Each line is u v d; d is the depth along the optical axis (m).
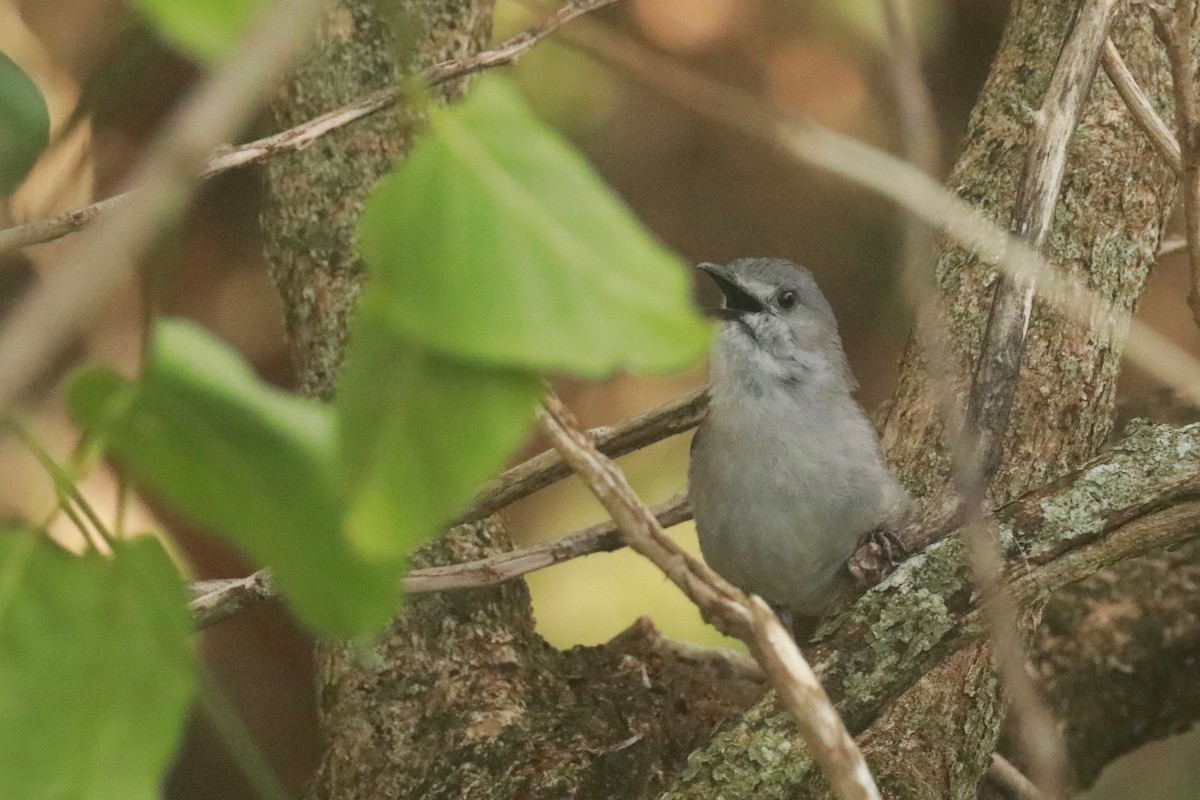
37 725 2.00
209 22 1.76
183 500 2.04
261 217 9.00
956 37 14.95
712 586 2.81
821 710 2.76
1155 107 8.73
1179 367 4.44
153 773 2.01
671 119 14.89
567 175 1.88
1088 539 5.99
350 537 1.88
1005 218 8.33
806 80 14.90
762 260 9.66
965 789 7.27
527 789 7.36
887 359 14.88
